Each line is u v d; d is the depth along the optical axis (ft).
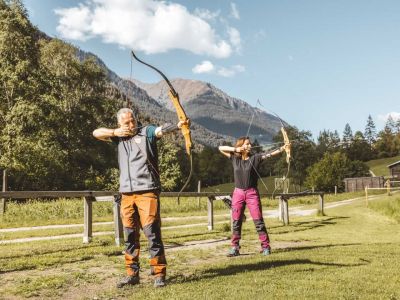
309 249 33.47
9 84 148.66
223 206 119.65
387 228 57.77
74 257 28.86
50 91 168.86
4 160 141.90
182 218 80.07
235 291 19.12
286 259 27.73
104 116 210.59
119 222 36.88
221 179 525.75
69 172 178.60
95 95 209.26
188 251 32.65
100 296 19.38
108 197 37.68
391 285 20.70
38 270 24.85
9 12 160.45
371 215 83.05
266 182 428.97
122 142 20.93
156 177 20.75
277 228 55.16
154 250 20.58
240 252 32.96
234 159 31.27
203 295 18.38
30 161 147.84
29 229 57.26
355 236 46.19
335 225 60.70
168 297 18.28
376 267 25.13
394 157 584.81
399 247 34.68
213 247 35.45
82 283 21.88
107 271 24.79
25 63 150.71
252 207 30.94
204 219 75.87
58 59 199.00
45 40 210.18
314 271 23.73
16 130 144.87
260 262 26.73
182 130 19.57
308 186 358.43
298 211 107.24
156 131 20.43
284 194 63.46
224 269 24.71
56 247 34.45
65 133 182.29
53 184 168.45
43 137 155.12
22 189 156.97
